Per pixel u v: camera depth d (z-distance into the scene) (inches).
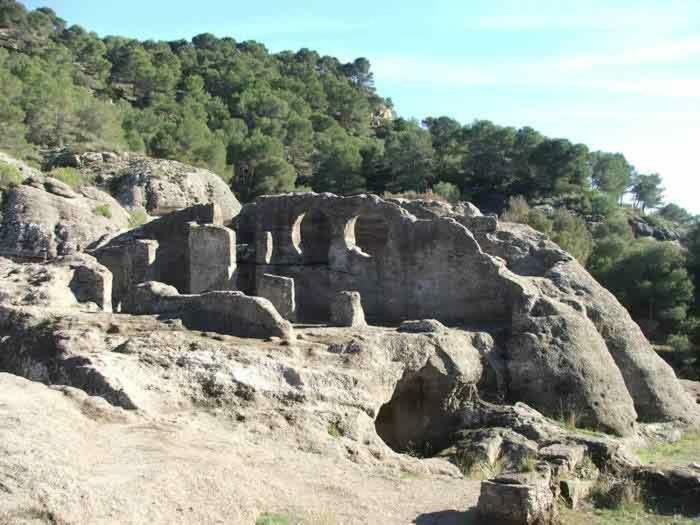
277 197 1365.7
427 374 971.3
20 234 2068.2
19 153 2957.7
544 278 1250.6
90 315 933.8
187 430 652.7
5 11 5447.8
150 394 722.8
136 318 925.8
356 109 5349.4
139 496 486.3
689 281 2267.5
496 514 561.0
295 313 1231.5
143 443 589.0
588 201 3572.8
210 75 5064.0
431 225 1214.9
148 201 2839.6
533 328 1079.6
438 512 584.7
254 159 3597.4
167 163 3115.2
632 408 1073.5
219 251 1255.5
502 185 3779.5
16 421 535.8
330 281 1299.2
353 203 1290.6
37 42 5290.4
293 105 4702.3
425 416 982.4
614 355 1176.2
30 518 426.0
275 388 780.6
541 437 884.0
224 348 815.7
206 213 1366.9
